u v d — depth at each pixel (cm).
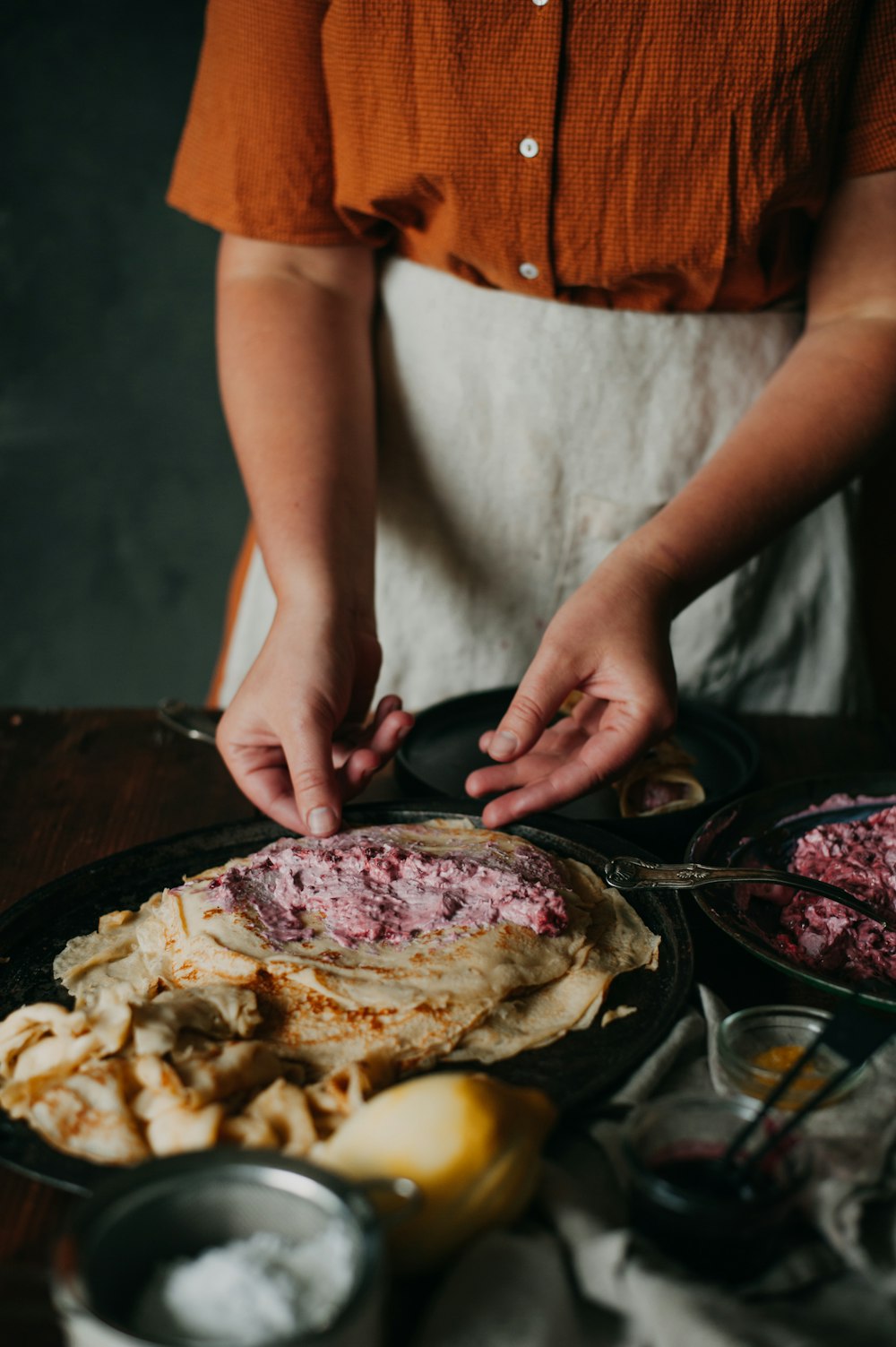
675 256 122
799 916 91
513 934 85
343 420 125
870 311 122
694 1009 81
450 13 109
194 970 82
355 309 138
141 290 342
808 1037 74
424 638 151
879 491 202
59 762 127
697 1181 59
